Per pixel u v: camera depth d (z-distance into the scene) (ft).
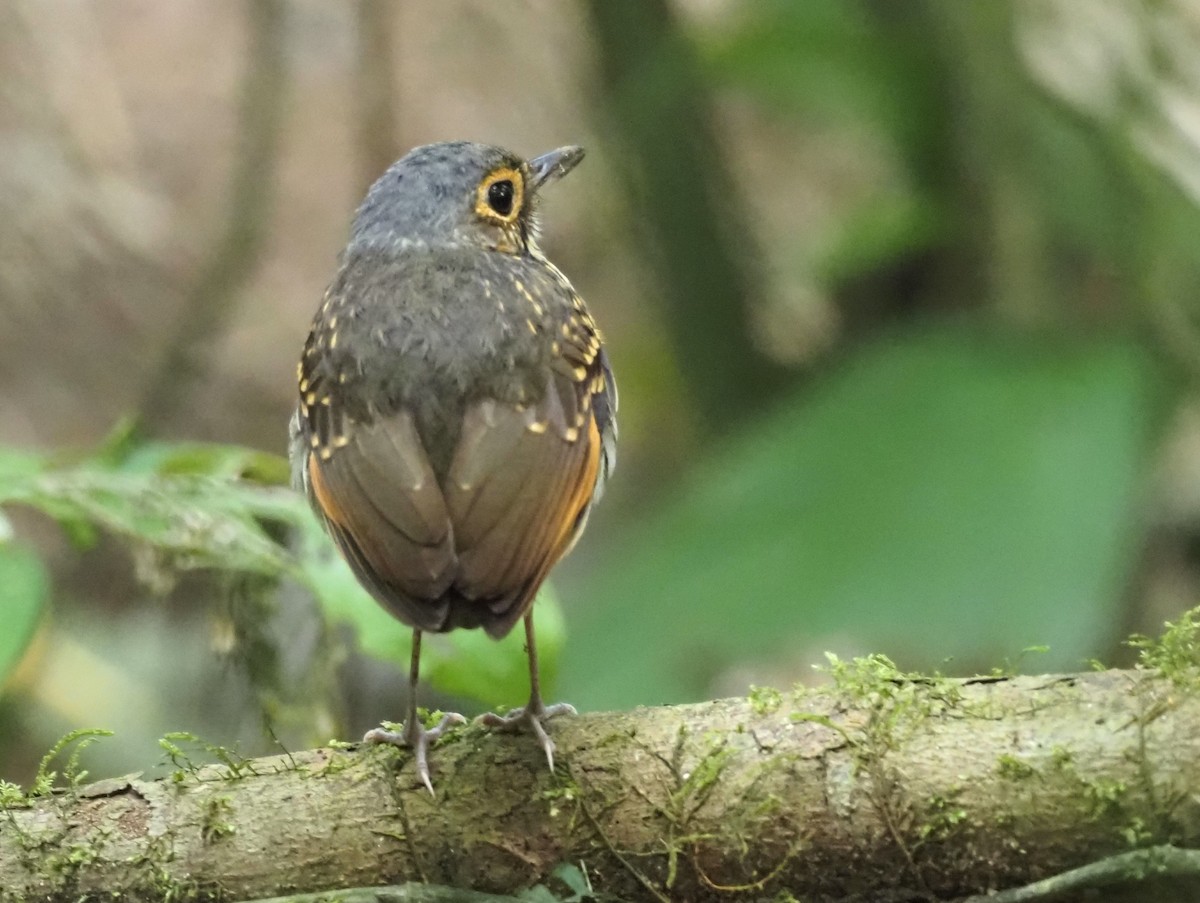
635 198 47.19
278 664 30.12
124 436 27.61
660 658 33.09
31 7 54.39
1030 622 31.96
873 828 20.03
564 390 23.98
